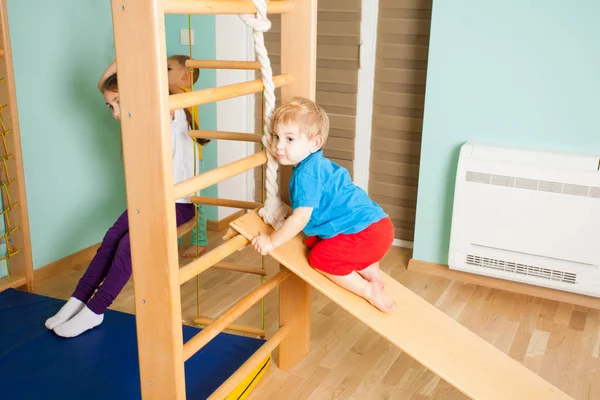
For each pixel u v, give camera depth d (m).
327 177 1.90
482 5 2.85
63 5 2.97
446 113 3.06
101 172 3.34
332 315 2.83
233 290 3.04
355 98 3.48
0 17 2.54
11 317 2.53
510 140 2.96
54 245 3.13
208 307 2.85
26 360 2.22
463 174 2.94
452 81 3.00
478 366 1.82
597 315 2.86
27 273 2.87
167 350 1.59
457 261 3.07
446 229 3.20
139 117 1.44
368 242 1.90
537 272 2.92
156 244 1.52
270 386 2.30
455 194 2.98
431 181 3.17
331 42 3.45
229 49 3.59
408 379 2.36
